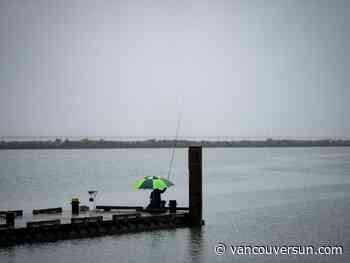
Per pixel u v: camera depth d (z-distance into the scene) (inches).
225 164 7687.0
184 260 1540.4
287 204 2758.4
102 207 1988.2
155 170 6067.9
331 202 2859.3
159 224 1847.9
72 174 5265.8
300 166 6963.6
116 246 1636.3
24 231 1590.8
